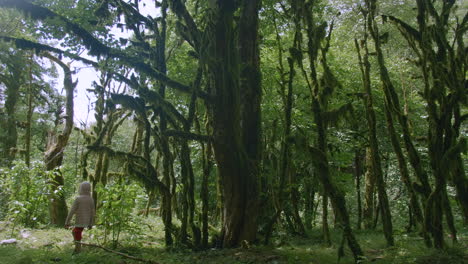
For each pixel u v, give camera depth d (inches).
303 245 403.9
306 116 561.9
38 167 500.4
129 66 381.1
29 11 354.9
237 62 399.2
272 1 483.2
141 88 383.2
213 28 400.5
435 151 328.8
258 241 390.0
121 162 386.6
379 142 593.9
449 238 397.7
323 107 355.6
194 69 586.2
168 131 380.8
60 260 294.8
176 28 435.8
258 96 408.5
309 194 574.9
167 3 429.4
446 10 357.4
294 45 382.3
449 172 324.2
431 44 346.9
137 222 399.9
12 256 290.5
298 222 487.8
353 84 621.0
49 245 366.6
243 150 390.9
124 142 1014.4
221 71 395.5
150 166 386.9
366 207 634.2
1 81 673.0
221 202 421.7
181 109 590.9
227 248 374.6
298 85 584.4
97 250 342.0
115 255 317.1
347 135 553.3
